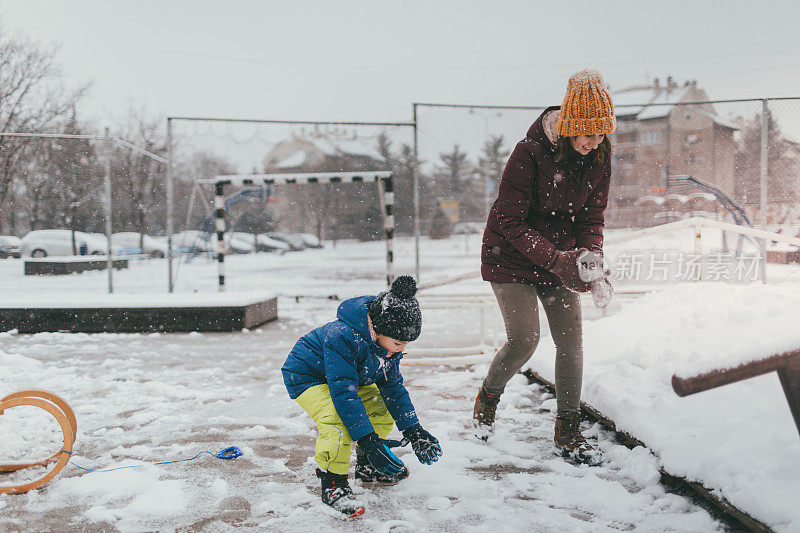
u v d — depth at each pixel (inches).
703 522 97.7
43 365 231.0
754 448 99.7
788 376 76.8
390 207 422.9
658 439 116.8
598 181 133.0
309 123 410.9
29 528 100.3
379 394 117.6
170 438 147.9
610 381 150.2
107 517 103.7
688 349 159.5
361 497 112.5
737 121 443.2
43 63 864.3
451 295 282.4
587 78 121.3
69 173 759.1
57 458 128.4
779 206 426.9
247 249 1133.7
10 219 839.7
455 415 165.5
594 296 124.6
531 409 168.6
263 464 130.0
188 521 103.0
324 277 627.5
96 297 336.2
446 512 105.1
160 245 978.1
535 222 135.2
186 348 269.4
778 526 83.8
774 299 183.5
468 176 581.0
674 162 506.9
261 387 200.1
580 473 121.9
